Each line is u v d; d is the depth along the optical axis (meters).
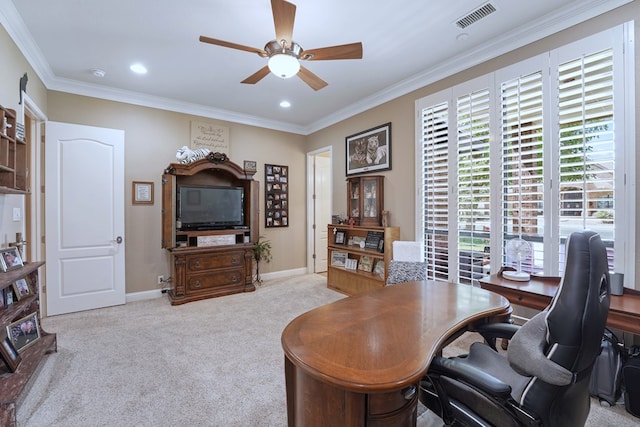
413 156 3.63
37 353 2.18
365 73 3.42
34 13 2.33
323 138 5.23
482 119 2.92
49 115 3.48
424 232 3.48
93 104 3.75
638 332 1.73
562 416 1.02
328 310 1.64
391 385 0.94
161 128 4.21
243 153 4.96
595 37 2.20
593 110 2.23
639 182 2.04
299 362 1.09
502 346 2.53
